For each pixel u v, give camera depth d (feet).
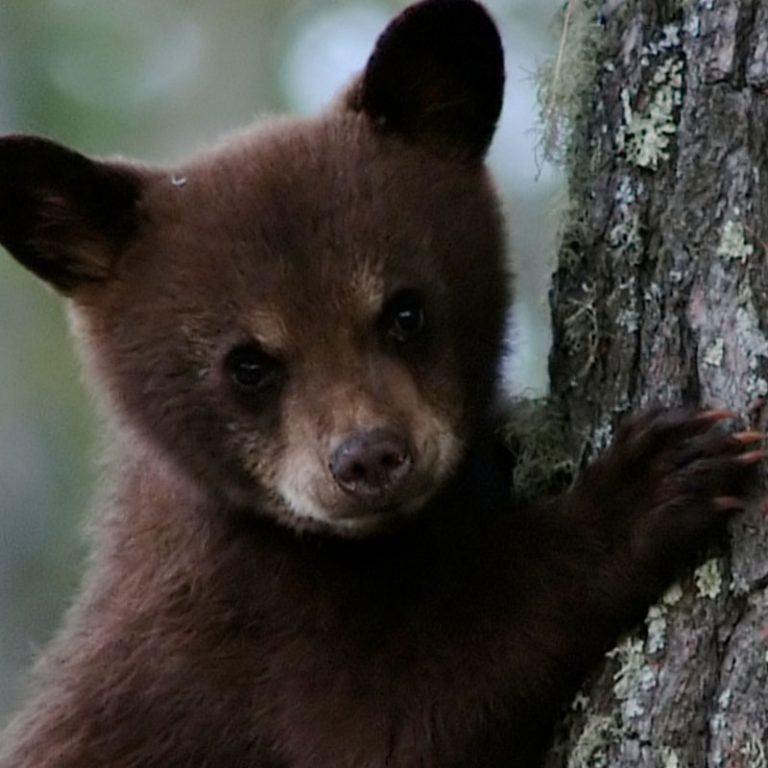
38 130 95.66
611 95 32.50
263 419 34.55
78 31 97.71
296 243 34.04
